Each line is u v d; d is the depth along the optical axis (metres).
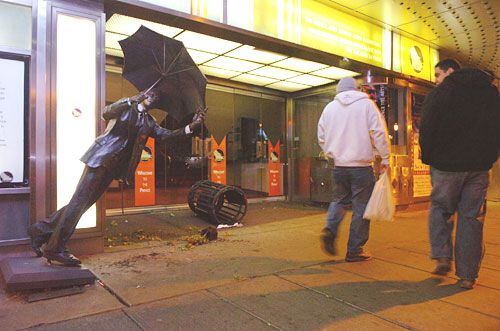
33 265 3.41
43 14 4.22
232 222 6.63
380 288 3.48
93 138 4.53
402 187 8.62
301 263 4.27
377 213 4.06
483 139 3.39
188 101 3.92
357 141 4.24
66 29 4.39
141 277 3.73
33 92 4.14
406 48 8.96
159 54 3.72
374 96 8.38
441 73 3.88
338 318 2.84
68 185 4.37
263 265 4.17
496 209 9.38
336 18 7.37
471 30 8.52
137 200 7.79
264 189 9.92
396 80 8.67
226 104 9.22
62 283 3.27
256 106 9.73
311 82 9.16
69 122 4.39
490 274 3.91
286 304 3.10
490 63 11.27
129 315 2.85
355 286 3.53
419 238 5.65
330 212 4.43
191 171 8.59
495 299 3.23
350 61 7.65
